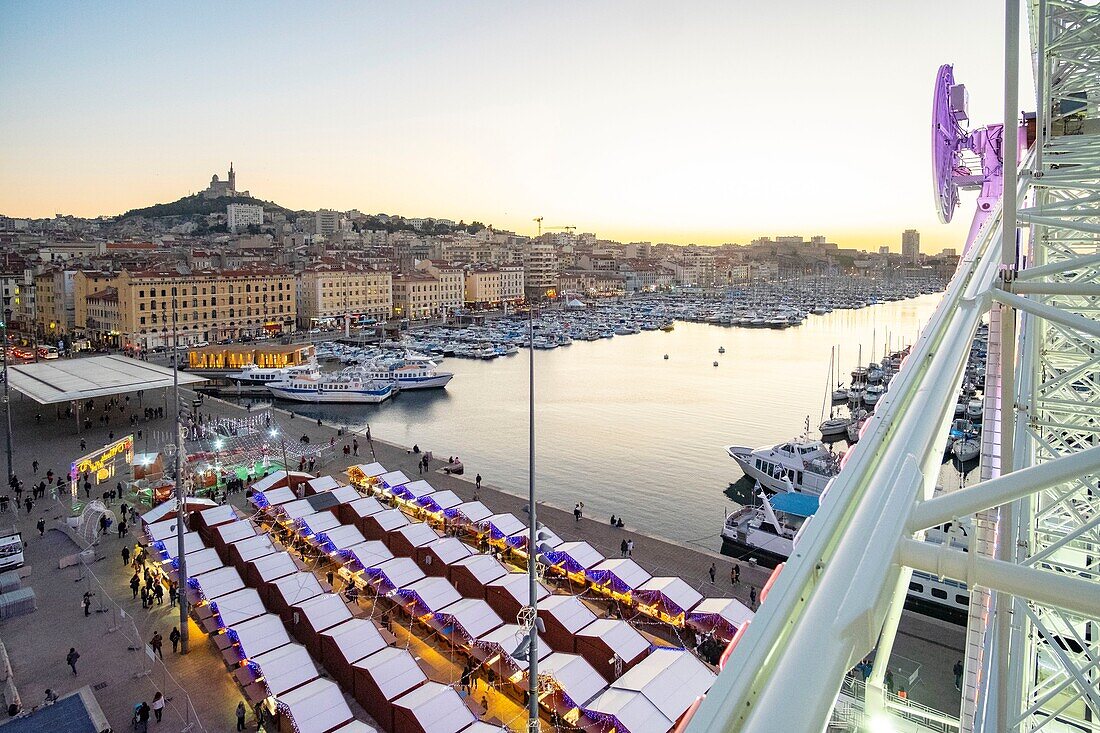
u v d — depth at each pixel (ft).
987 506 17.13
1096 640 52.49
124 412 265.95
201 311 449.48
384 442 239.50
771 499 165.99
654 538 150.30
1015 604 36.27
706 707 12.94
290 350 364.99
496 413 305.53
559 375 401.08
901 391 25.22
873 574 14.78
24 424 244.01
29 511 156.04
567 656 91.04
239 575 116.06
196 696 90.58
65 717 83.51
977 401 287.69
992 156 95.71
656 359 463.01
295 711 79.51
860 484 19.44
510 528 140.87
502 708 89.61
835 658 12.71
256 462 191.52
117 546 138.62
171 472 178.81
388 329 521.24
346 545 130.72
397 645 104.06
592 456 237.66
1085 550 50.75
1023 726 36.60
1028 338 51.47
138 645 101.55
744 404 323.98
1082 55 50.08
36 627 106.52
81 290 463.42
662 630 109.19
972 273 49.03
